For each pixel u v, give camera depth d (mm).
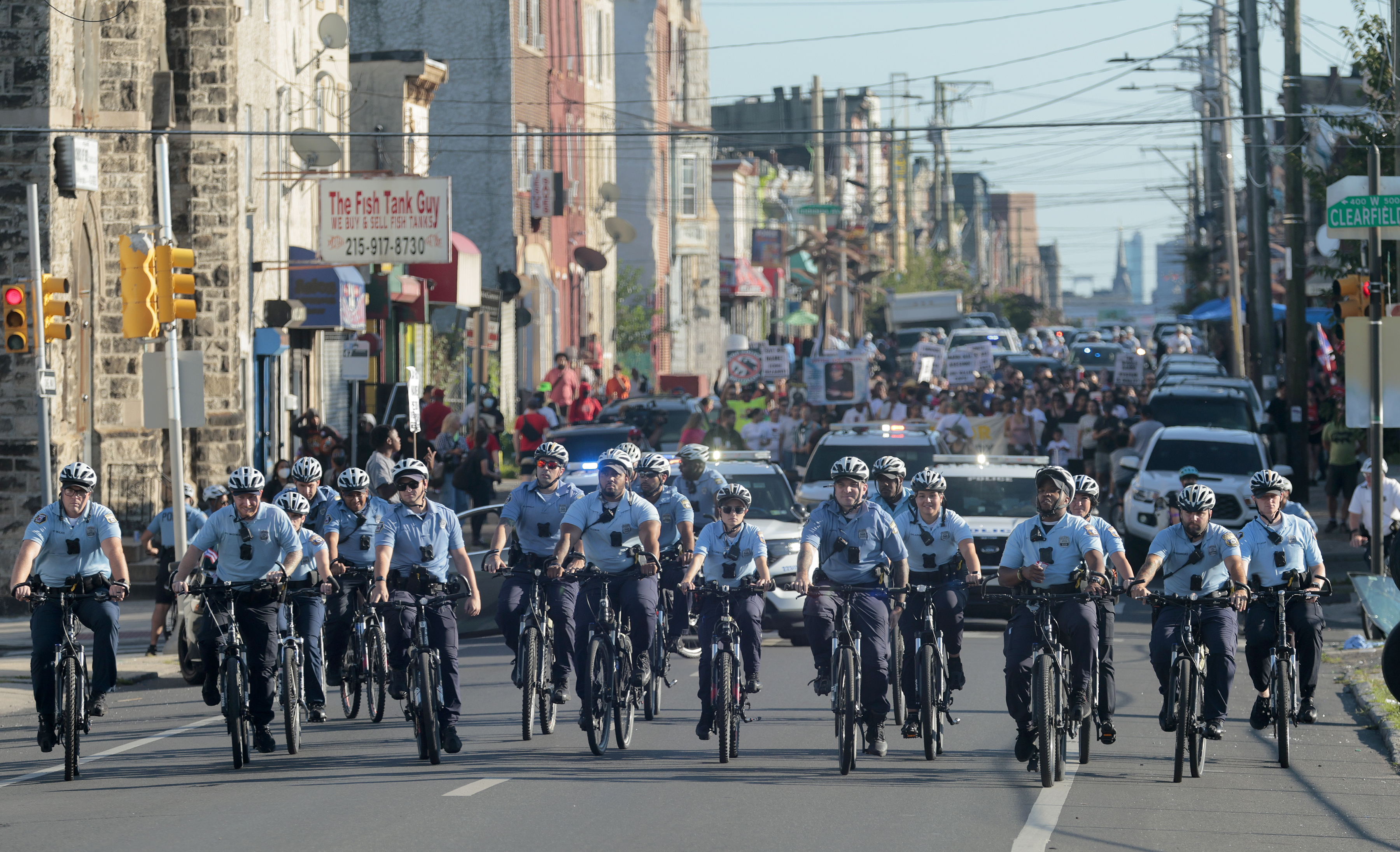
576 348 194250
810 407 118750
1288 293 116188
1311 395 137250
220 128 105812
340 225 113625
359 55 154125
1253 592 44875
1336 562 94125
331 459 100812
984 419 117750
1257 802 38344
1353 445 105375
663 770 41656
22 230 85250
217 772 42469
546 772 41219
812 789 38969
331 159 114812
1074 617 39969
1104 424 110438
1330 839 34594
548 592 46469
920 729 43750
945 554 42938
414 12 178750
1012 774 41312
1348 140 115062
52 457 85812
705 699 43375
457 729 45844
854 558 42062
